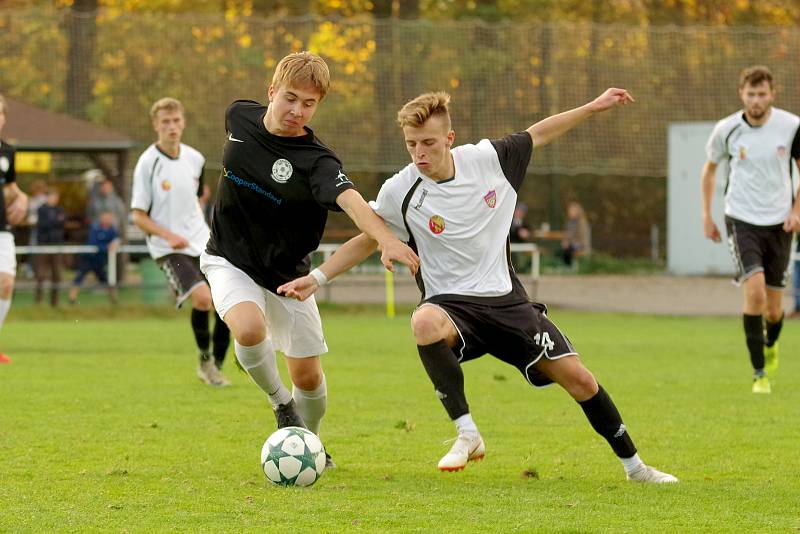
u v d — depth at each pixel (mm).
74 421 26953
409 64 93250
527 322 19984
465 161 20281
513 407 30156
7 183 36000
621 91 20906
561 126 20969
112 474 20641
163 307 66812
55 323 60250
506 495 19047
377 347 46938
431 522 16922
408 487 19719
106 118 90188
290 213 20797
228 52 91625
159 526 16625
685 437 25375
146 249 68625
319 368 21938
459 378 19578
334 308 68625
